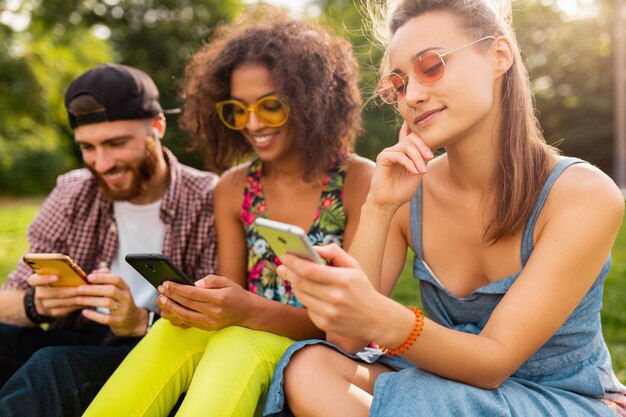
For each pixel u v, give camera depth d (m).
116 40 27.61
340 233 2.53
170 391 2.03
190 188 2.84
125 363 2.04
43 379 2.07
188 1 27.92
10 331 2.45
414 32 1.82
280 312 2.13
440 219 2.04
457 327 1.97
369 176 2.51
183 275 1.96
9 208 17.20
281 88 2.43
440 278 2.04
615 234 1.78
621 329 3.83
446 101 1.79
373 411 1.64
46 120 21.73
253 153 2.83
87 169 2.85
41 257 2.17
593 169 1.81
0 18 18.81
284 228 1.37
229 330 1.96
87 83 2.62
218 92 2.65
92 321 2.74
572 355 1.86
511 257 1.89
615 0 24.91
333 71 2.56
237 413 1.78
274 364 1.91
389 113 2.49
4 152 23.14
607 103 25.27
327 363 1.81
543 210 1.82
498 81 1.86
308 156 2.50
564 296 1.72
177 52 27.55
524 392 1.74
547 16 27.03
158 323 2.11
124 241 2.84
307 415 1.74
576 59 26.56
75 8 25.61
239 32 2.66
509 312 1.70
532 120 1.89
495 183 1.91
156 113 2.80
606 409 1.79
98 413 1.95
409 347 1.59
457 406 1.59
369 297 1.48
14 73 18.95
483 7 1.82
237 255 2.70
